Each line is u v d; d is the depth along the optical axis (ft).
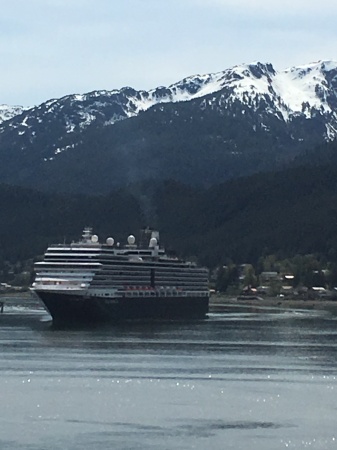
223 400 568.00
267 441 483.51
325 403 563.07
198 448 469.16
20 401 561.84
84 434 492.54
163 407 549.95
